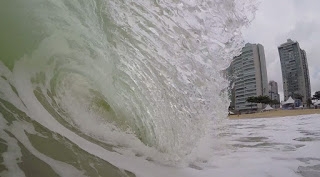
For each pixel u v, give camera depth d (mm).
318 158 3445
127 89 3299
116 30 3135
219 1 3475
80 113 2855
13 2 2885
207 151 3531
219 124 4094
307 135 5820
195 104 3482
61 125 2510
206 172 2713
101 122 2965
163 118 3234
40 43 2910
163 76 3291
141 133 3186
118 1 3076
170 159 2900
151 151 2908
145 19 3195
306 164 3125
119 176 2133
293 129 7320
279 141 4965
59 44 3016
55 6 2979
